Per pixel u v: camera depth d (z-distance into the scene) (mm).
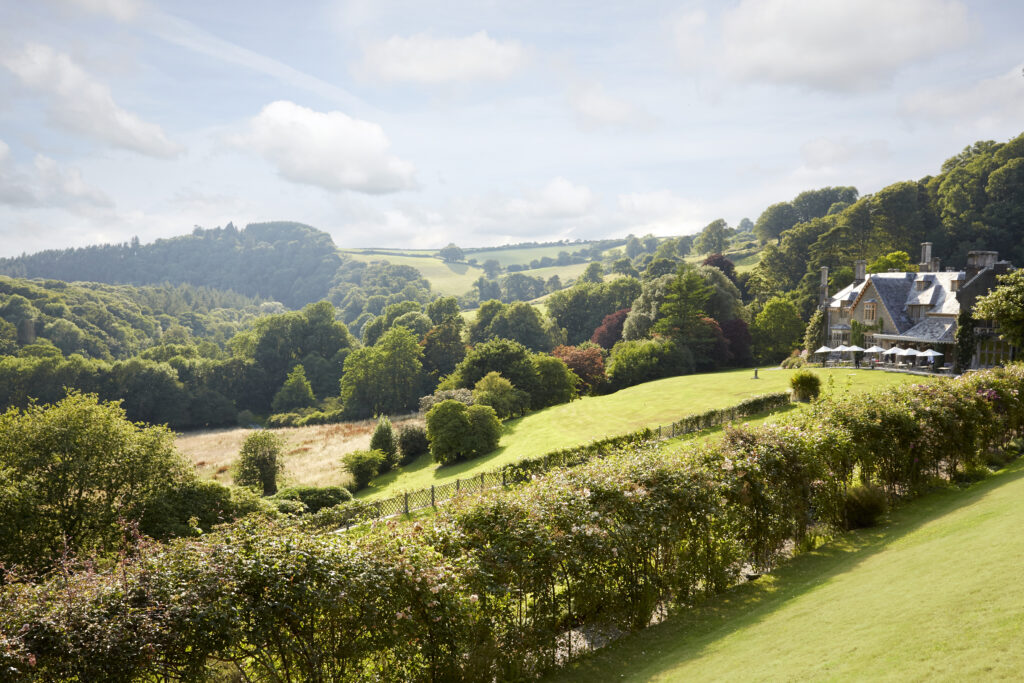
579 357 73750
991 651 5418
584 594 9938
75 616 6660
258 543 7844
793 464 12938
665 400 46938
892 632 6688
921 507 14617
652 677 8133
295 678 7703
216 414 90812
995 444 18672
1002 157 84250
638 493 10695
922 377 42000
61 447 21734
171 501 22203
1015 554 7812
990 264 49500
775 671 6738
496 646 8859
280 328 104188
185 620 6922
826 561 12172
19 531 18938
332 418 82438
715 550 11617
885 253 87625
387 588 7895
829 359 60438
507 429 48719
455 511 9922
